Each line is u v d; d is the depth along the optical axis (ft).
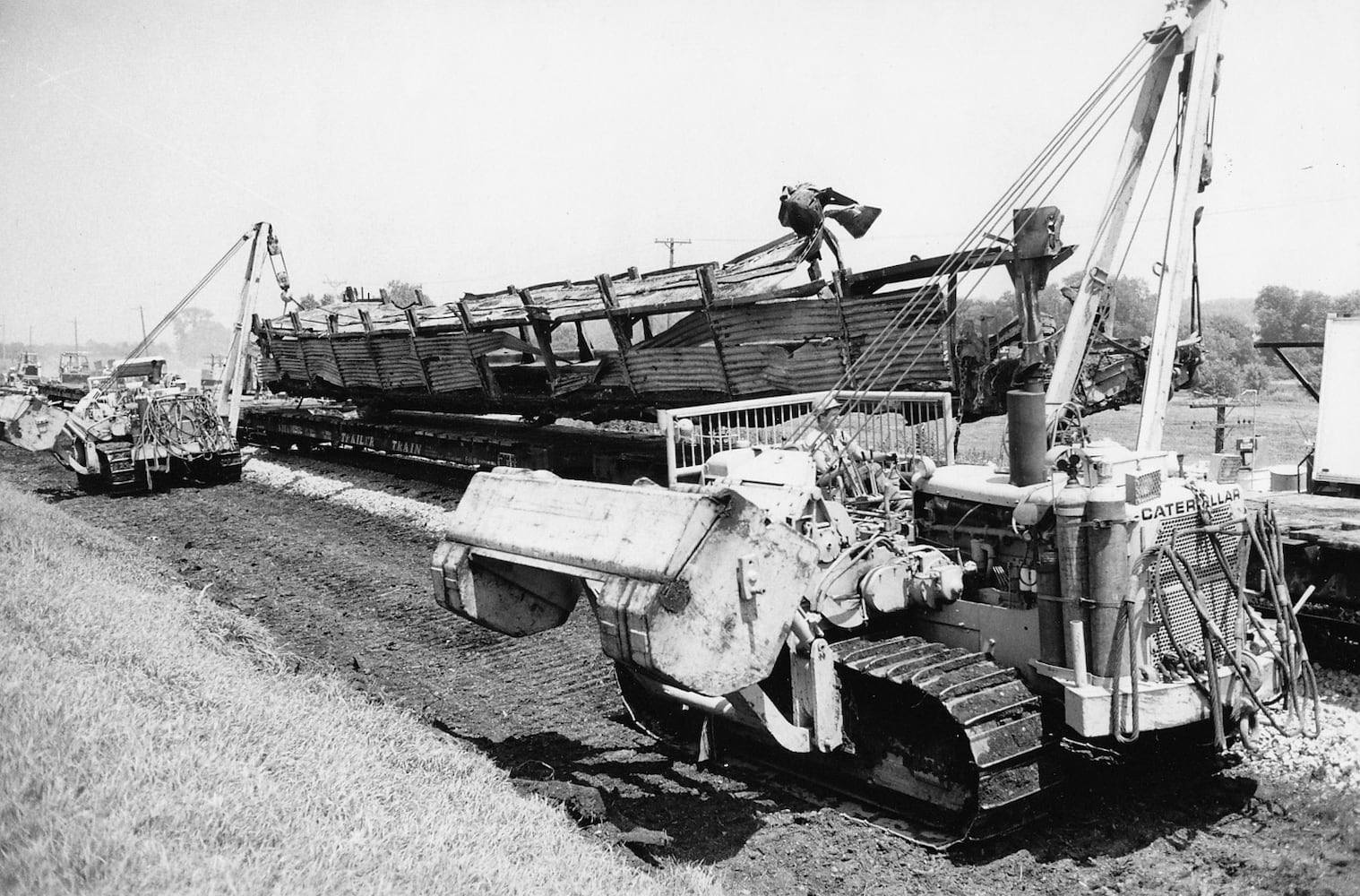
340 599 35.63
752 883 15.90
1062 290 30.68
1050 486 17.99
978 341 33.09
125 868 11.55
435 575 20.21
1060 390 27.30
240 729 17.42
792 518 20.34
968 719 16.16
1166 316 26.71
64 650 20.45
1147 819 17.63
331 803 14.92
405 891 12.48
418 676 27.14
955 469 21.56
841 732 18.85
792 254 38.81
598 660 27.73
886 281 35.37
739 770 20.54
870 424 32.45
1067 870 16.12
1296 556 25.23
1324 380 32.07
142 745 15.30
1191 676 17.17
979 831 16.75
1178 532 17.79
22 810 12.33
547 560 17.67
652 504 16.60
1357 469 30.19
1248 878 15.58
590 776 20.27
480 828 15.23
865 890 15.69
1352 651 24.68
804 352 37.17
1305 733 18.22
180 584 36.37
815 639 18.48
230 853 12.51
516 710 24.35
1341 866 15.53
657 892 14.19
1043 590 17.81
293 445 83.20
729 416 36.58
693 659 15.56
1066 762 19.34
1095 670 17.25
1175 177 26.78
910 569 20.04
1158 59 26.91
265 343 79.82
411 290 68.39
